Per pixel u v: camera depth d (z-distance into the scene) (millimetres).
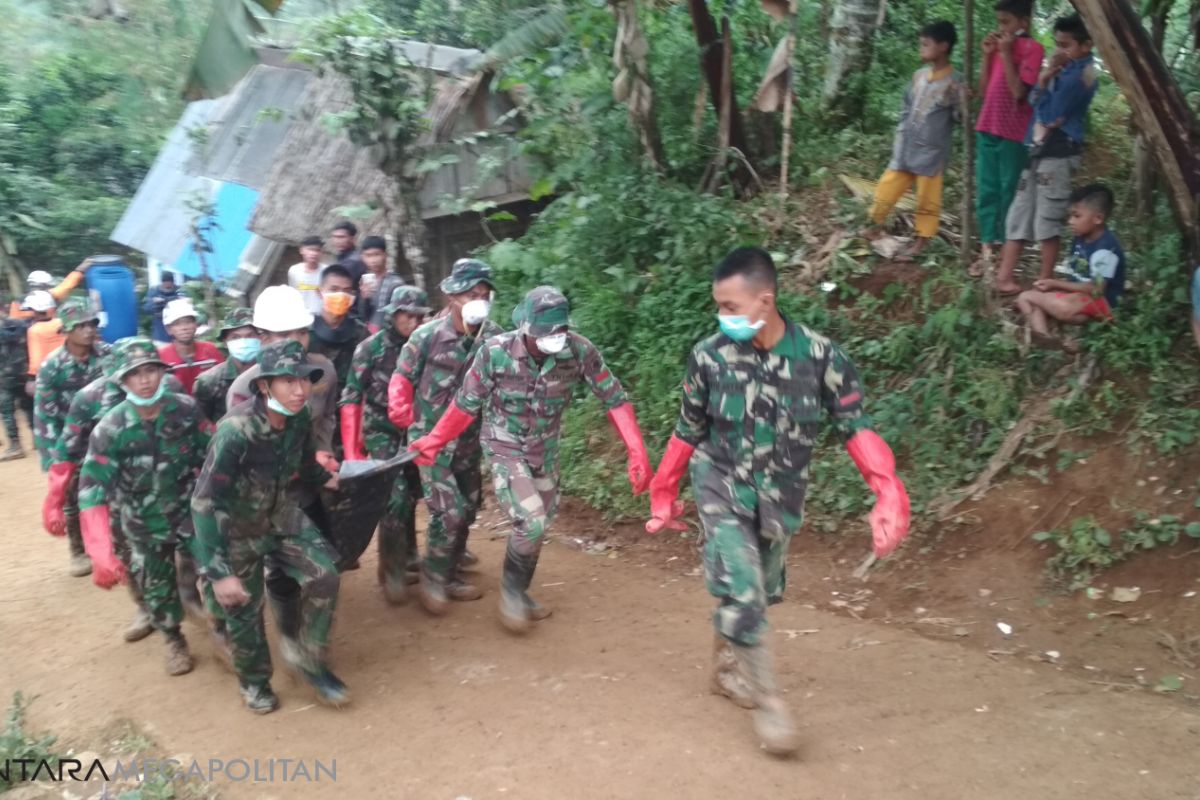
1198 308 4984
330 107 10828
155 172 13992
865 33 9422
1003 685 4418
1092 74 6180
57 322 9672
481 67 9625
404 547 5637
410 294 5527
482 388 4875
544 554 6430
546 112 9289
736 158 8688
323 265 8586
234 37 7742
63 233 16453
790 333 3818
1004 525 5543
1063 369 6113
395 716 4457
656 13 9578
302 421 4324
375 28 8781
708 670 4707
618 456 7152
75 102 17141
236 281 10828
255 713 4590
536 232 9500
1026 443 5824
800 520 4027
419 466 5277
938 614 5207
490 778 3914
